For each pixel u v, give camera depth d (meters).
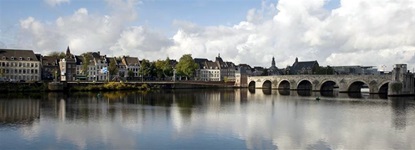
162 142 42.41
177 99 103.62
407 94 122.44
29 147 39.78
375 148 40.72
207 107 79.94
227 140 43.75
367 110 75.38
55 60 190.50
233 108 78.31
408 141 44.12
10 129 49.31
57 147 39.88
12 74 163.62
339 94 133.62
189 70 199.88
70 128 50.31
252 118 61.62
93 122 55.62
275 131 49.47
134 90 152.50
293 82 172.00
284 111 72.75
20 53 168.25
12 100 92.62
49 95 112.19
